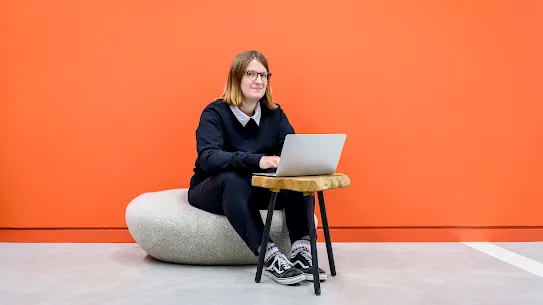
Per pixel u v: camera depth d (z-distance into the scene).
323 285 2.10
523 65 3.12
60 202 3.11
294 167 2.04
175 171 3.13
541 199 3.11
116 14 3.12
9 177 3.12
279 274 2.10
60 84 3.11
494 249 2.88
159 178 3.13
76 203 3.11
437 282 2.14
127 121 3.12
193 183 2.57
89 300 1.88
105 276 2.26
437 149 3.12
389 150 3.12
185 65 3.12
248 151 2.50
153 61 3.12
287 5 3.12
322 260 2.58
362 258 2.63
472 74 3.12
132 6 3.12
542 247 2.93
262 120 2.57
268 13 3.12
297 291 2.01
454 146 3.12
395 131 3.12
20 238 3.12
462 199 3.12
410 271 2.35
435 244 3.04
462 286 2.08
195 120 3.13
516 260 2.59
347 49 3.12
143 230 2.47
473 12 3.11
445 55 3.12
